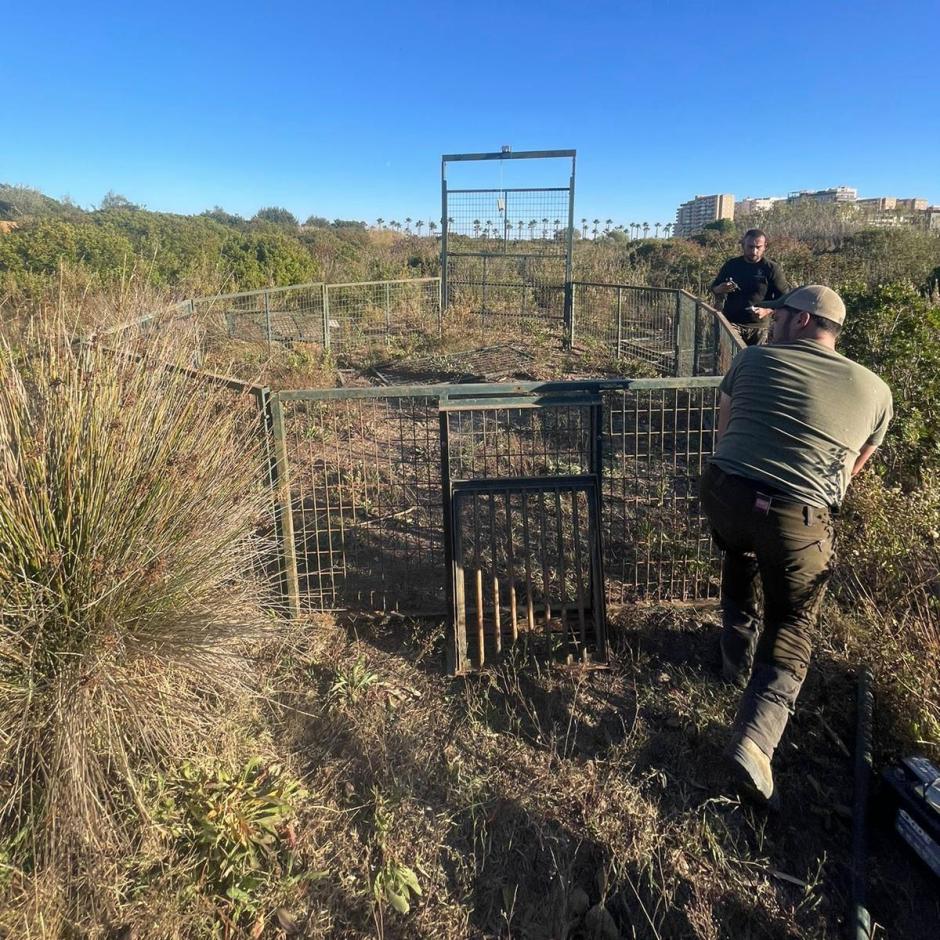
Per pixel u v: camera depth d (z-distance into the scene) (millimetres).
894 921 2342
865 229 22016
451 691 3340
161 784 2525
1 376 2672
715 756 2941
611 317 13445
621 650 3598
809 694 3215
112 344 3053
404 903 2330
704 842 2574
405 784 2799
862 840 2527
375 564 4320
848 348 6281
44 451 2527
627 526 4594
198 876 2344
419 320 14477
